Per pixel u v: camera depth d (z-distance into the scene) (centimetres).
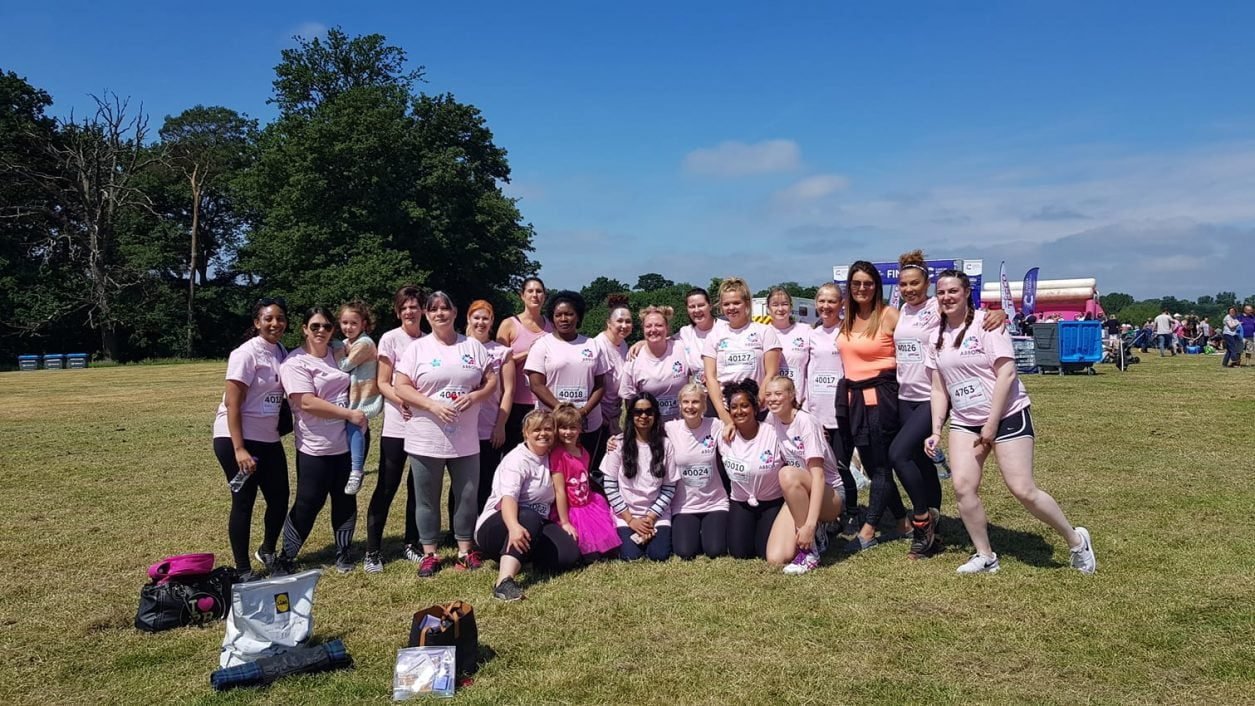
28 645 449
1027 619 447
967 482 525
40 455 1114
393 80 4828
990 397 519
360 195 4231
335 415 559
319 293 3975
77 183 4606
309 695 378
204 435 1305
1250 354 2583
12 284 4456
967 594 490
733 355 622
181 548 648
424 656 382
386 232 4206
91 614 497
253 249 4603
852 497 679
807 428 563
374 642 441
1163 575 512
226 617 487
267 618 424
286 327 566
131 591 542
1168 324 3098
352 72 4703
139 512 770
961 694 362
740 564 568
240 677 387
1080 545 521
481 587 532
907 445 567
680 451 595
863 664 396
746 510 593
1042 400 1480
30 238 4775
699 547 601
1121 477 814
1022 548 586
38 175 4522
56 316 4503
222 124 6025
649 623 457
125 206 4988
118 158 4769
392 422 575
